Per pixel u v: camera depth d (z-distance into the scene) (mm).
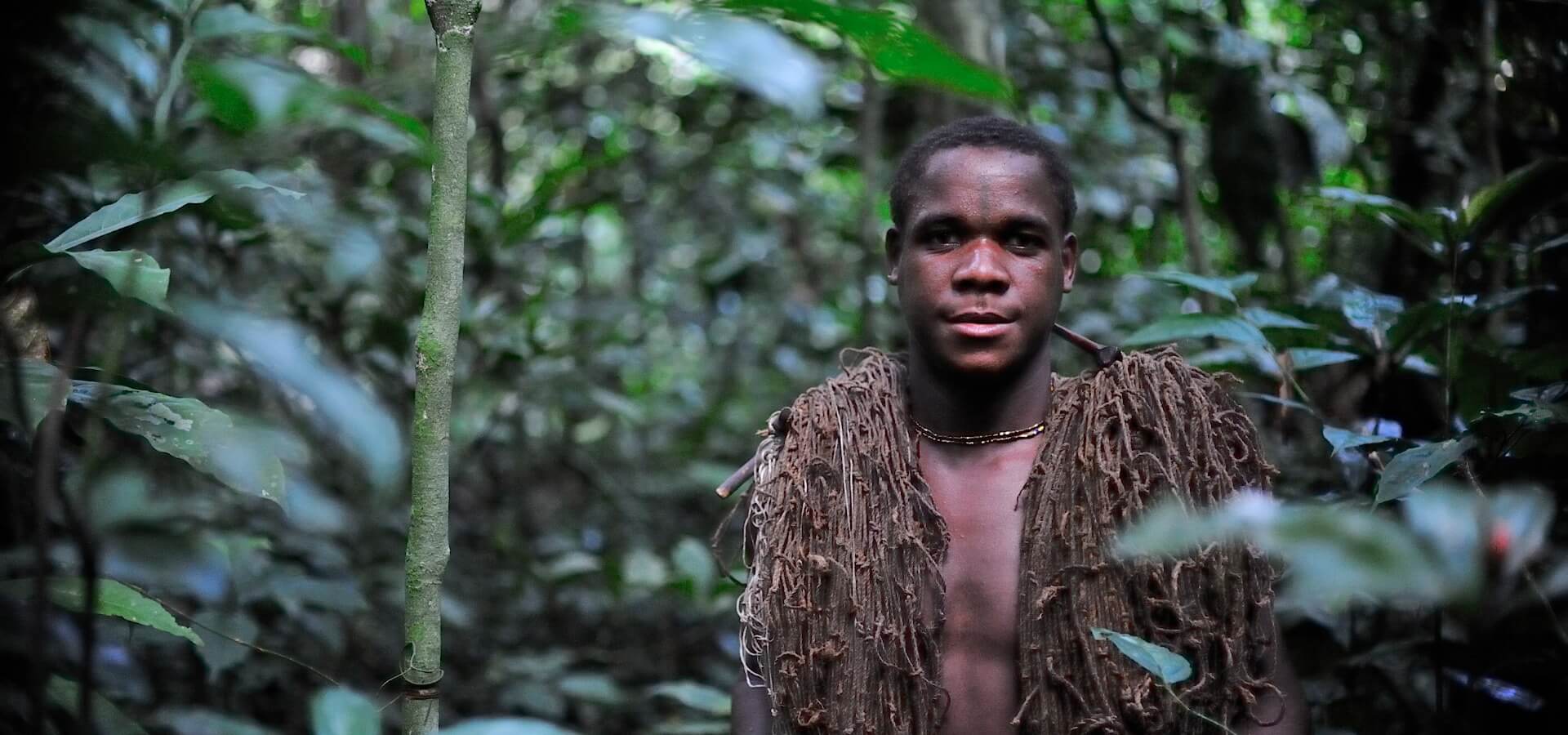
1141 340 1872
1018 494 1601
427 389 1184
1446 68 2469
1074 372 3449
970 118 1631
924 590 1565
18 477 1438
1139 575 1497
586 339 3959
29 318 1312
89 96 1227
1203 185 3848
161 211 1133
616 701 2613
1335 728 1904
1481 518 823
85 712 1039
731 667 3104
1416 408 2111
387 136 1661
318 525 1496
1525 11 2018
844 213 4781
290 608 2166
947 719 1555
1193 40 2668
